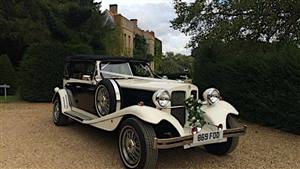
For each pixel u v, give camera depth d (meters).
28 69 13.12
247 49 11.39
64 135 7.10
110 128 5.43
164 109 5.11
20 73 13.45
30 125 8.18
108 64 6.91
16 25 18.52
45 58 13.12
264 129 8.09
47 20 21.39
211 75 10.02
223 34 11.28
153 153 4.65
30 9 20.70
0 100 13.45
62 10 22.72
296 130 7.53
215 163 5.36
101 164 5.20
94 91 6.52
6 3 19.33
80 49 13.81
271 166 5.22
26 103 12.79
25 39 18.86
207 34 12.25
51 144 6.35
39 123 8.45
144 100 5.52
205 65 10.47
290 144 6.63
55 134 7.19
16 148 6.04
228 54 11.02
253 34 11.33
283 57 7.92
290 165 5.28
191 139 4.75
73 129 7.71
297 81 7.42
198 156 5.73
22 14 19.97
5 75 15.29
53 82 13.15
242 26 11.02
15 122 8.59
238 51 11.39
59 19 22.55
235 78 9.10
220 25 11.55
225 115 5.42
